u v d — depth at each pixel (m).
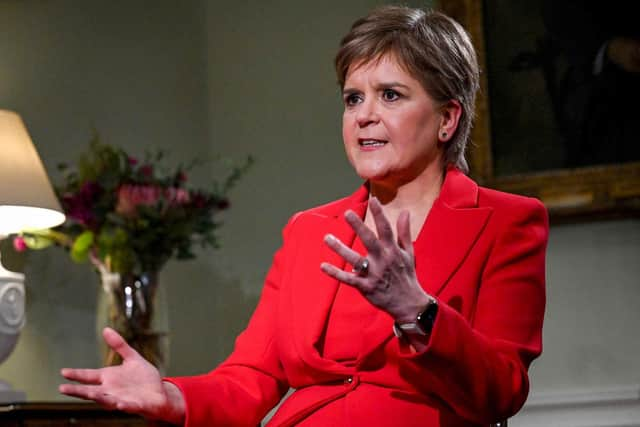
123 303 7.58
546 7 8.34
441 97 3.68
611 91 8.08
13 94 8.49
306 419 3.49
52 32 8.88
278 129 9.57
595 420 7.66
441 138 3.77
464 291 3.50
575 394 7.77
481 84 8.41
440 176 3.85
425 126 3.67
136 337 7.56
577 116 8.15
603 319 7.90
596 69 8.14
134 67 9.41
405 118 3.62
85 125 8.95
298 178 9.41
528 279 3.54
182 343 9.20
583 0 8.24
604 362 7.84
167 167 9.41
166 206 7.80
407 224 3.05
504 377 3.26
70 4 9.05
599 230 8.02
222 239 9.56
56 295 8.45
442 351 3.08
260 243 9.43
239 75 9.80
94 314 8.72
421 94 3.65
